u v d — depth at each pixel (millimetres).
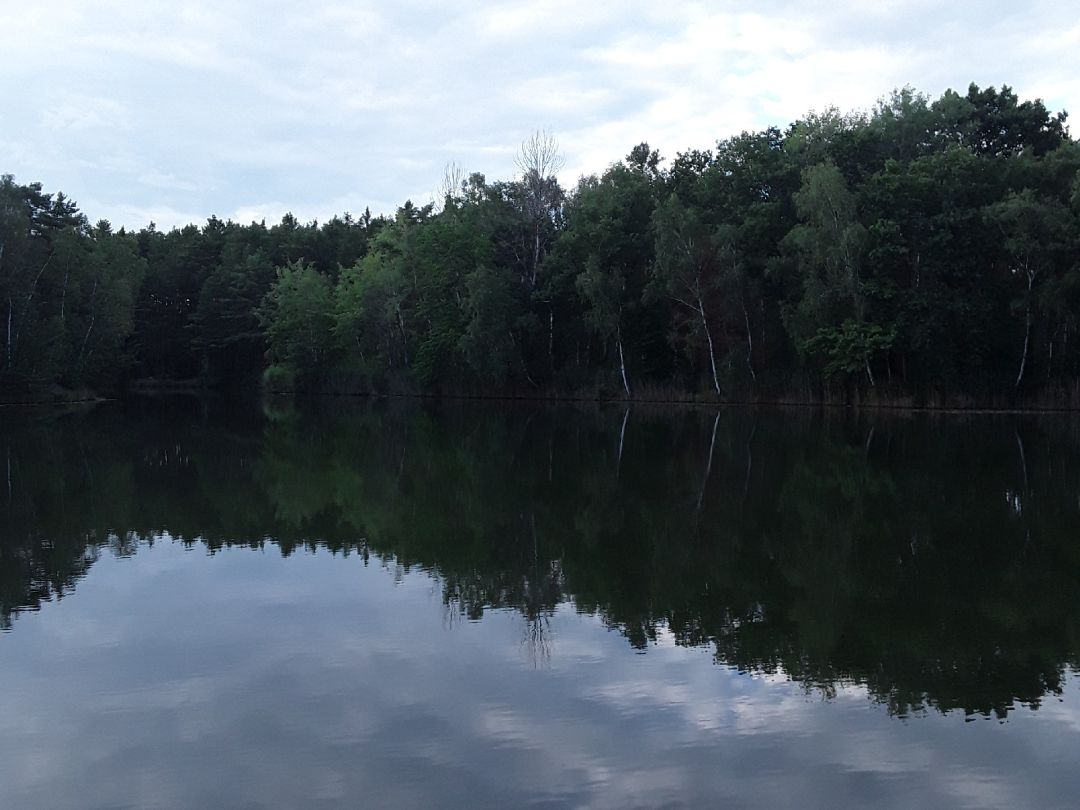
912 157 54969
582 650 10047
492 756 7395
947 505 18812
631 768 7164
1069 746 7508
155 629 10922
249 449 32000
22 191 63688
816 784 6867
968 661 9594
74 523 17781
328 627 10953
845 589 12523
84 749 7605
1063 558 14148
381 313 76312
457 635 10625
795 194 49469
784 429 38469
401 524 17578
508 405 61781
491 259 67938
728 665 9523
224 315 94312
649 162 74188
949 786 6824
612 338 61219
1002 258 47938
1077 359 47375
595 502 19859
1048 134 57000
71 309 69375
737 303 53062
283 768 7219
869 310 47656
